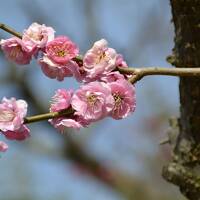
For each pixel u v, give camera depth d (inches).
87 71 36.0
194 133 42.0
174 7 40.7
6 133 36.0
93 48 36.0
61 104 35.7
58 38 36.2
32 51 36.4
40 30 36.5
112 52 36.1
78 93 35.5
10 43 36.4
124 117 35.8
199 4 39.9
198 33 40.4
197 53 40.7
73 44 36.2
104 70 36.0
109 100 35.4
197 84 41.1
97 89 35.4
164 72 37.0
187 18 40.4
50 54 36.1
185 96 41.9
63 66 36.1
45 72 36.3
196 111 41.6
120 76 36.0
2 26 36.6
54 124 35.9
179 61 41.3
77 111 35.5
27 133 36.0
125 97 35.8
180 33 41.0
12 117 35.8
